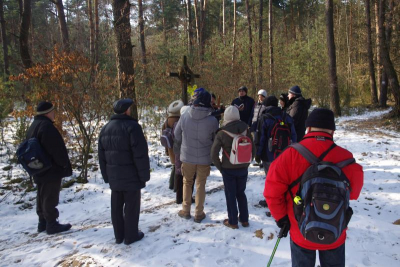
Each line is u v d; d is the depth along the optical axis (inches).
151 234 151.4
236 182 151.6
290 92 208.5
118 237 142.8
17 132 284.2
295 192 80.9
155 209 186.9
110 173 137.7
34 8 1339.8
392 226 154.9
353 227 153.5
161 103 377.4
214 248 136.5
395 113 551.5
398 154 296.5
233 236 145.9
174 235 149.4
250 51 597.0
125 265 125.3
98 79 240.1
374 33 831.1
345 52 1091.9
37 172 147.3
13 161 266.5
